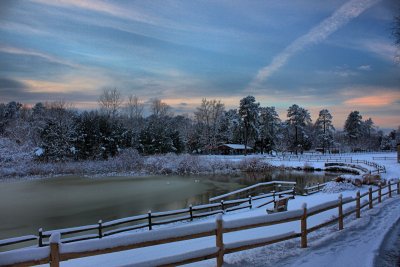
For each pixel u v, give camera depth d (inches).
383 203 651.5
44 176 1987.0
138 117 3846.0
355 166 2176.4
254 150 4084.6
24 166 2108.8
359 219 465.7
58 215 949.8
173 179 1852.9
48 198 1238.3
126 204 1111.0
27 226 829.2
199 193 1338.6
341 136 5329.7
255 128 3644.2
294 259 274.7
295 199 922.1
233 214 753.0
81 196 1280.8
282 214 290.2
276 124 4079.7
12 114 4269.2
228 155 3503.9
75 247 184.9
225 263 259.0
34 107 4311.0
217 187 1517.0
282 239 291.6
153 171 2181.3
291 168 2482.8
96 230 761.6
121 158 2378.2
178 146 3403.1
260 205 884.0
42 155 2471.7
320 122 4404.5
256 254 290.7
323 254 289.4
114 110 3489.2
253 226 262.5
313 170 2409.0
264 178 1910.7
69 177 1952.5
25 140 2716.5
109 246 194.2
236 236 430.9
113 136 2802.7
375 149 5255.9
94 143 2687.0
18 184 1651.1
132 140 2984.7
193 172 2191.2
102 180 1808.6
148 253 367.6
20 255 169.9
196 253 225.3
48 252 177.9
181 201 1162.0
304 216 314.7
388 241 341.7
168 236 214.8
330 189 1065.5
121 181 1758.1
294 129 4170.8
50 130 2610.7
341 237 356.8
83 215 949.8
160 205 1091.3
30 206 1084.5
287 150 4291.3
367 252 293.3
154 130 3211.1
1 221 882.1
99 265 332.8
